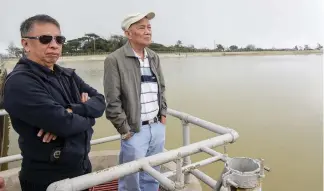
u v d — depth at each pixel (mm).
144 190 2857
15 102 1663
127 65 2590
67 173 1843
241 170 1427
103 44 105688
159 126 2859
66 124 1743
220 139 1927
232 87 24250
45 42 1785
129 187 2705
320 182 6824
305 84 25484
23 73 1701
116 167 1535
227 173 1333
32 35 1781
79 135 1884
